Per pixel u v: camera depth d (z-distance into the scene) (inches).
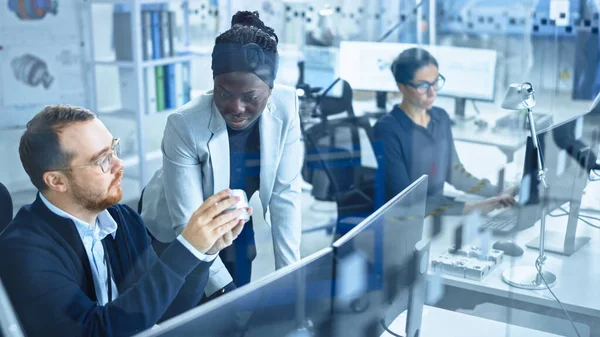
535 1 72.3
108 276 40.4
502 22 73.2
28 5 96.4
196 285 38.7
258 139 49.4
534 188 60.2
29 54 94.3
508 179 64.6
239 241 51.0
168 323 22.5
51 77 95.0
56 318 35.2
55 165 37.6
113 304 36.6
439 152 68.9
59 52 97.6
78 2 95.7
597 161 60.4
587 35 69.6
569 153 60.3
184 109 48.4
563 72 69.8
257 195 51.2
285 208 51.9
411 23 83.5
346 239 29.1
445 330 46.3
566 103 68.8
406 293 34.5
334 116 73.5
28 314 34.5
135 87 97.3
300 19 88.7
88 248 39.4
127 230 43.4
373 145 70.4
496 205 61.4
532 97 64.4
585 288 55.1
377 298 31.4
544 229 59.0
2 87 93.2
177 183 47.6
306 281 27.1
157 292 36.7
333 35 85.9
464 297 49.3
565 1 70.8
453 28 78.0
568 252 57.2
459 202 62.4
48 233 37.3
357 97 75.0
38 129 37.7
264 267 51.4
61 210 38.4
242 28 48.0
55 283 35.9
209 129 47.9
